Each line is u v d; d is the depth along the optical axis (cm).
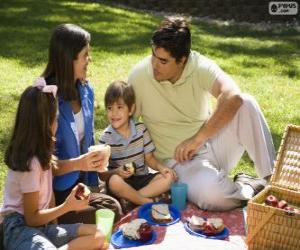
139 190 379
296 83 778
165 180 380
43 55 816
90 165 335
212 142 390
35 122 294
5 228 302
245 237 337
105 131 390
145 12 1391
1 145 490
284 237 308
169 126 390
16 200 305
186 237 330
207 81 373
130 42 950
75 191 304
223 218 362
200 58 380
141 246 312
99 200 347
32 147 295
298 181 351
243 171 464
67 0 1295
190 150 372
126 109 378
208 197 363
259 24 1318
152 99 383
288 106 661
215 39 1059
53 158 331
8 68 744
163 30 352
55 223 329
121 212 354
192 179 375
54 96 302
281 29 1237
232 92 363
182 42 352
